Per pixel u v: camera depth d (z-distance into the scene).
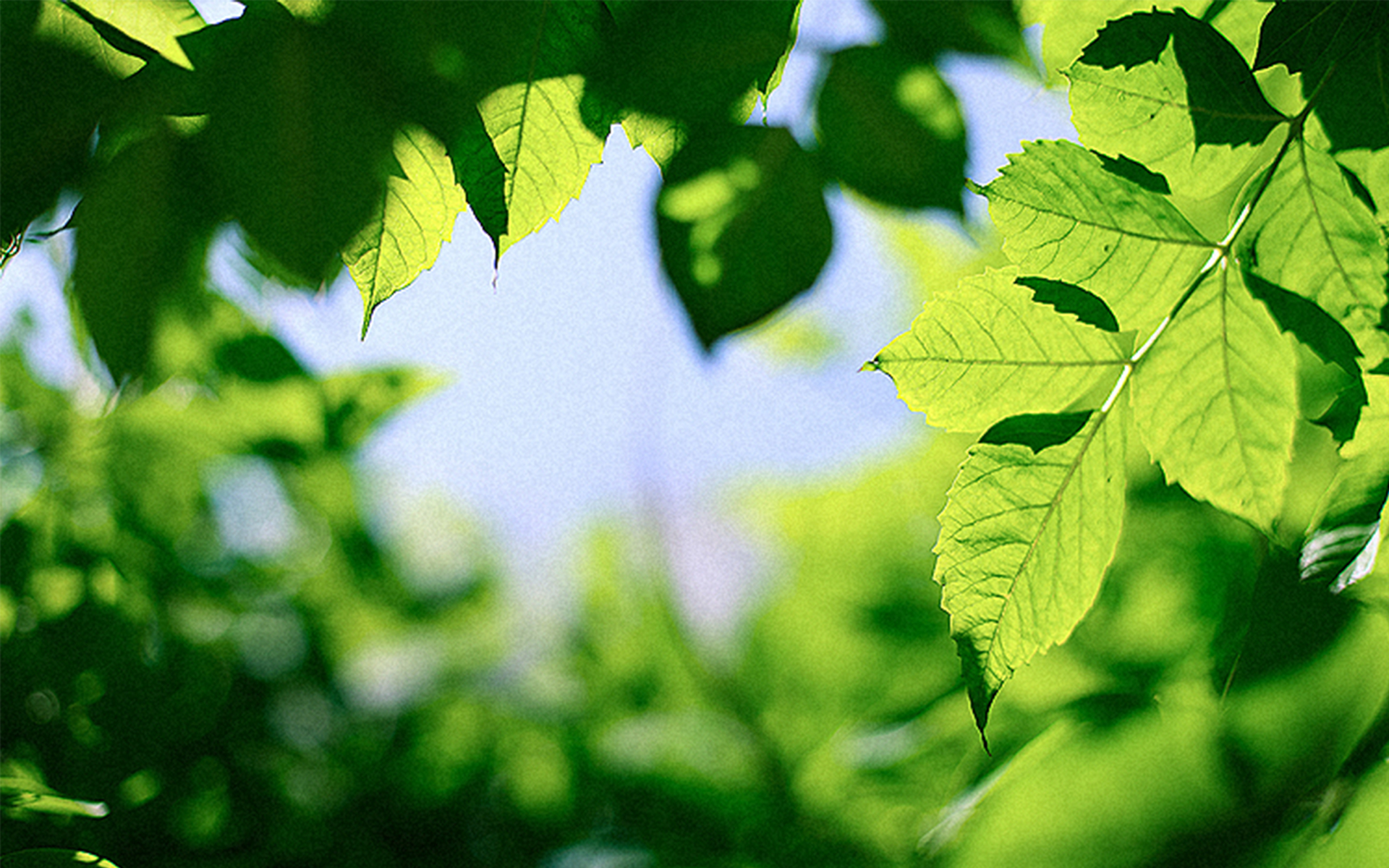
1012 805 0.58
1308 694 0.55
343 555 1.15
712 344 0.55
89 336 0.51
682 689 1.41
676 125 0.53
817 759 0.99
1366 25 0.53
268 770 1.02
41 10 0.51
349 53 0.51
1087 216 0.54
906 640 1.07
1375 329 0.54
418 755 1.22
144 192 0.50
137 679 0.79
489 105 0.52
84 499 0.84
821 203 0.54
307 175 0.51
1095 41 0.54
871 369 0.55
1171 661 0.73
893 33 0.56
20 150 0.50
